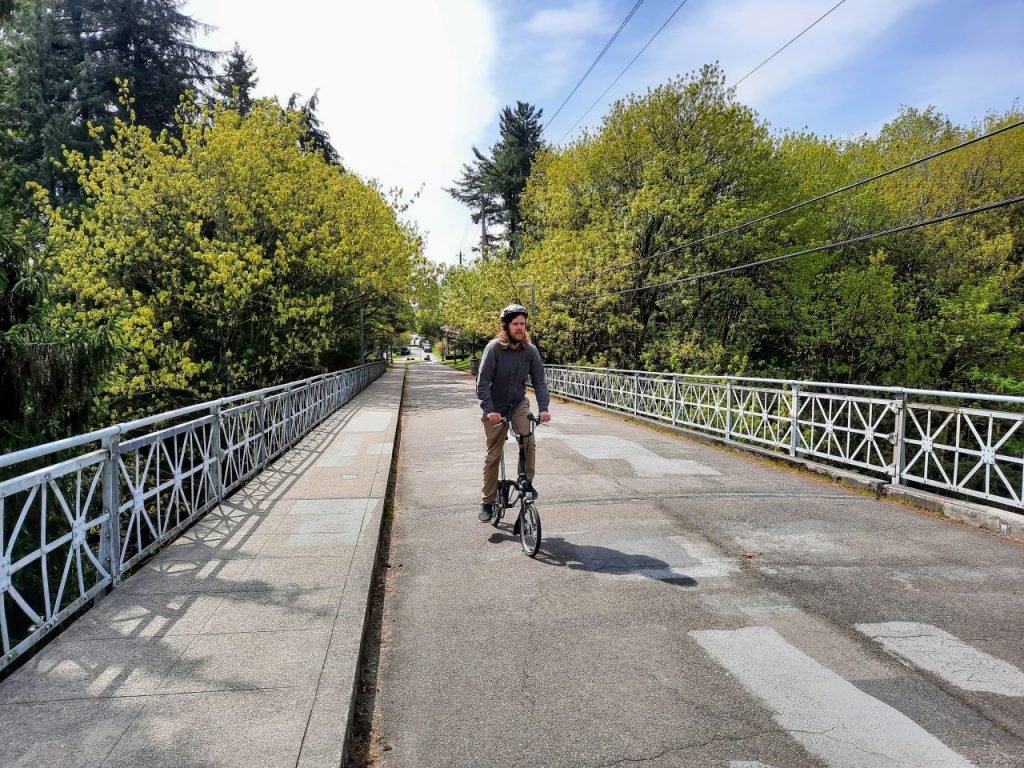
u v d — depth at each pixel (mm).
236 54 38469
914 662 3299
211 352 19344
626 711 2875
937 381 24281
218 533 5258
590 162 25406
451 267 40250
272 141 20984
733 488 7309
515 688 3090
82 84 26453
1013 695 2980
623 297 24359
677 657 3377
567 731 2727
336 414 15688
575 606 4059
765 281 24469
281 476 7742
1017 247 25500
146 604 3762
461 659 3391
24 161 22844
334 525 5508
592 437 11711
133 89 28375
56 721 2553
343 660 3090
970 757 2527
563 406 19625
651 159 23844
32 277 8094
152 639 3305
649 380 14492
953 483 6125
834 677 3156
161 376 16188
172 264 18125
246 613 3639
